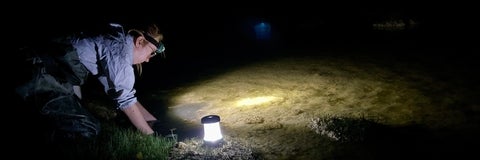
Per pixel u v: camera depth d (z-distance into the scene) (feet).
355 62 28.60
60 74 14.70
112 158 13.70
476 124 15.60
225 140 15.71
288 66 28.84
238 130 16.92
